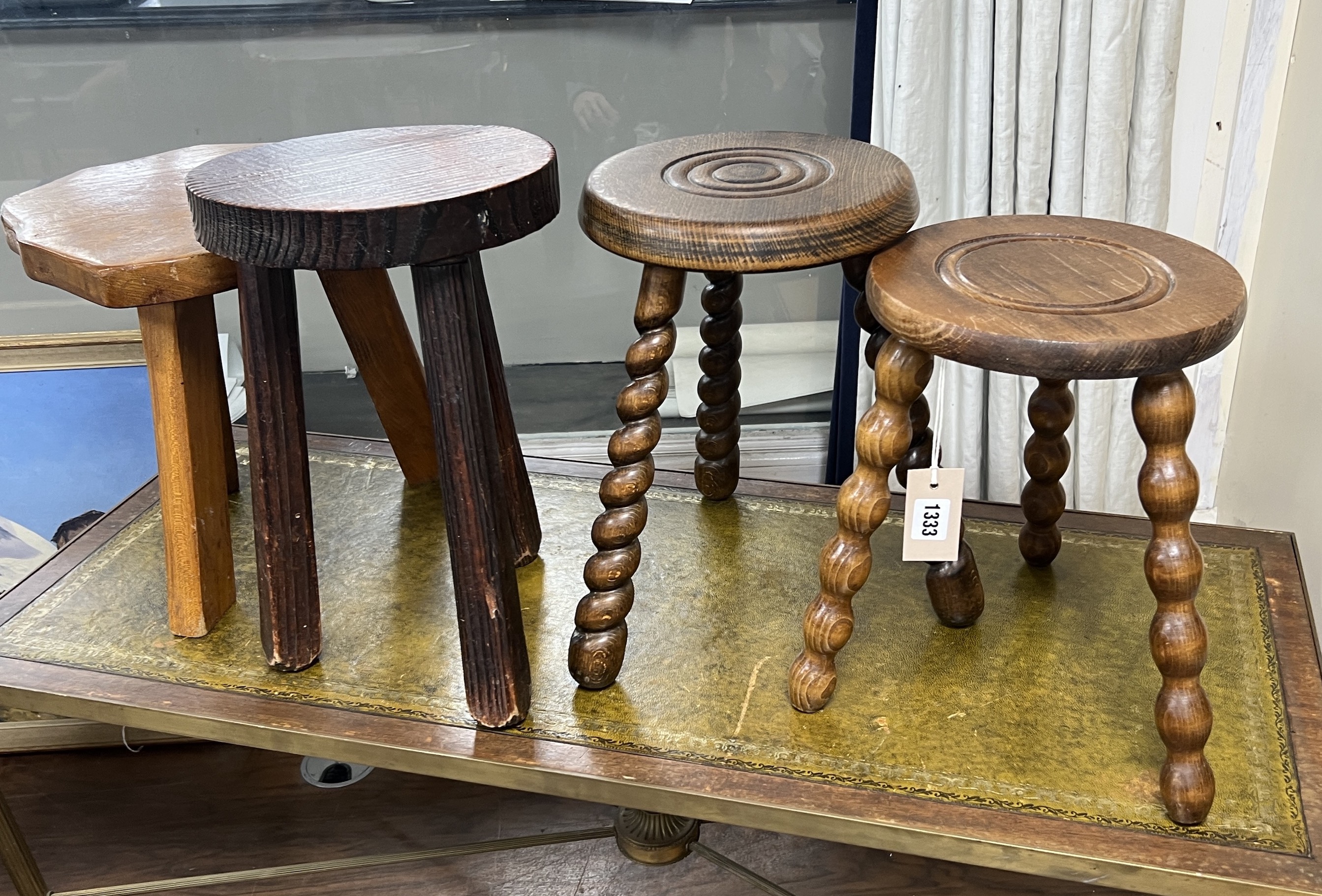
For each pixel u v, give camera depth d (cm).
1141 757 82
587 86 137
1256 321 136
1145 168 117
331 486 121
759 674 91
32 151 137
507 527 84
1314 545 122
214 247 73
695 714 87
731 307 103
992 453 131
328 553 109
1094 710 86
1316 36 116
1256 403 137
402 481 122
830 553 81
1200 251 76
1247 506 141
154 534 113
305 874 117
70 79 132
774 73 137
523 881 119
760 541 108
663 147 92
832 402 147
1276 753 82
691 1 131
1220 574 103
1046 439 96
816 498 115
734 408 110
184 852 122
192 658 96
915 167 121
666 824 105
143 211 93
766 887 102
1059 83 113
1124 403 129
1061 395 94
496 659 84
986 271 74
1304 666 91
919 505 86
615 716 87
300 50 133
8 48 129
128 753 137
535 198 75
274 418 85
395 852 122
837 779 81
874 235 77
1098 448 129
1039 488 99
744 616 98
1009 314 67
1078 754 82
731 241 75
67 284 85
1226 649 93
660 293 80
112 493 135
